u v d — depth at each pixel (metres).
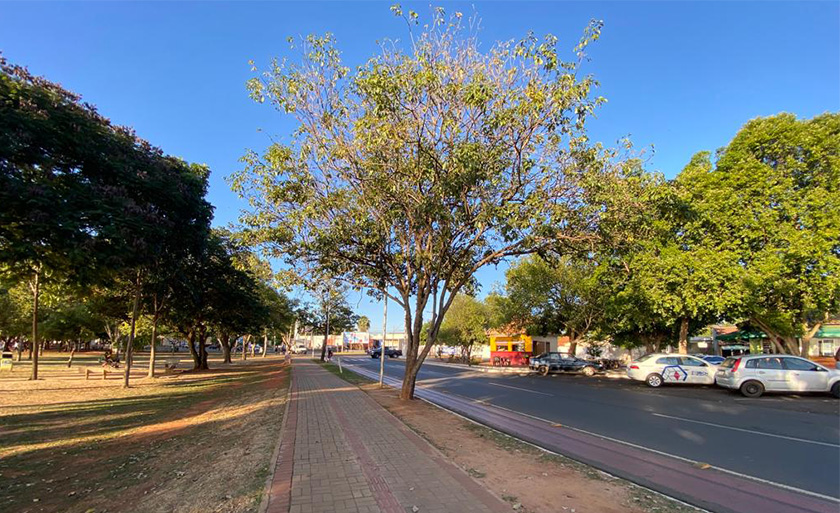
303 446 7.82
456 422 10.21
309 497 5.21
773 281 17.48
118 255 11.28
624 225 11.20
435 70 10.43
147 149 15.38
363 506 4.91
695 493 5.60
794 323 20.62
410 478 5.88
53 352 72.44
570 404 14.69
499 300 39.84
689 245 19.98
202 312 28.55
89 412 13.25
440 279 13.96
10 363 30.39
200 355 36.72
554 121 9.73
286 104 11.87
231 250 25.55
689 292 18.91
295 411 12.11
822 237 16.91
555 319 35.12
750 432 9.66
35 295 24.03
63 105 11.93
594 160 10.24
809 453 7.75
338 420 10.59
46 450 8.31
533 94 9.52
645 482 6.03
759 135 19.14
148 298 26.23
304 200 13.11
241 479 6.04
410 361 14.67
